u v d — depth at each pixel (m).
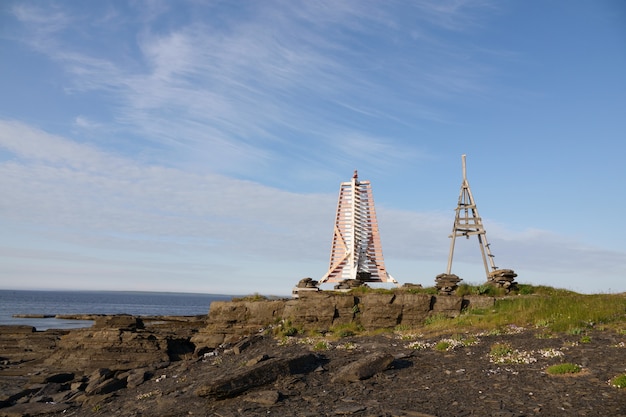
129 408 19.69
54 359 35.22
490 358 18.66
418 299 31.16
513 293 33.38
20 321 100.56
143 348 34.38
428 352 20.70
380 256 39.38
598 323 23.31
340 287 36.94
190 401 17.45
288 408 15.08
